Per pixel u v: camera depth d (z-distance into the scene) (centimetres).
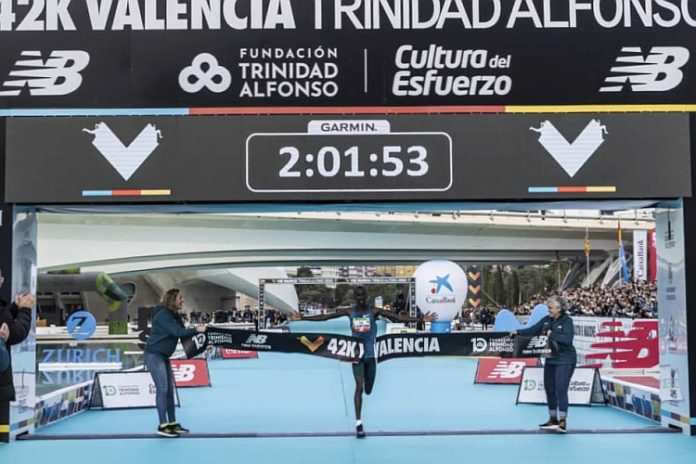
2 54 803
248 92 806
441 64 812
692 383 792
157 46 809
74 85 803
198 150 792
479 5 818
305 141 799
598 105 811
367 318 810
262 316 3375
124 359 1973
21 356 791
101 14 809
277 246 4006
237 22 812
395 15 816
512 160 801
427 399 1142
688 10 822
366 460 680
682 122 809
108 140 790
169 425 800
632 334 1460
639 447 732
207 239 3884
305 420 934
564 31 817
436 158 800
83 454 709
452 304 2703
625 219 4888
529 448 732
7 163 782
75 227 3681
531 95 811
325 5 816
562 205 848
